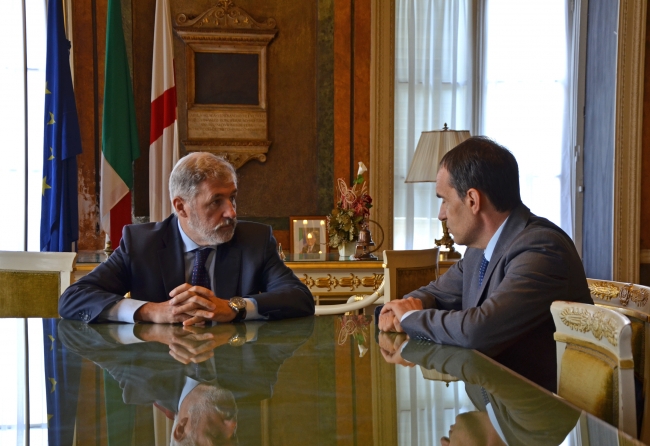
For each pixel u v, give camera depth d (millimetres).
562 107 6488
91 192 5555
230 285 2211
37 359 1308
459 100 6324
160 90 5145
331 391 1042
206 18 5867
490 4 6367
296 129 6109
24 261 2723
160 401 959
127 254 2213
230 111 5965
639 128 6125
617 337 1160
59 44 4699
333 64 5988
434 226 6238
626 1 6027
